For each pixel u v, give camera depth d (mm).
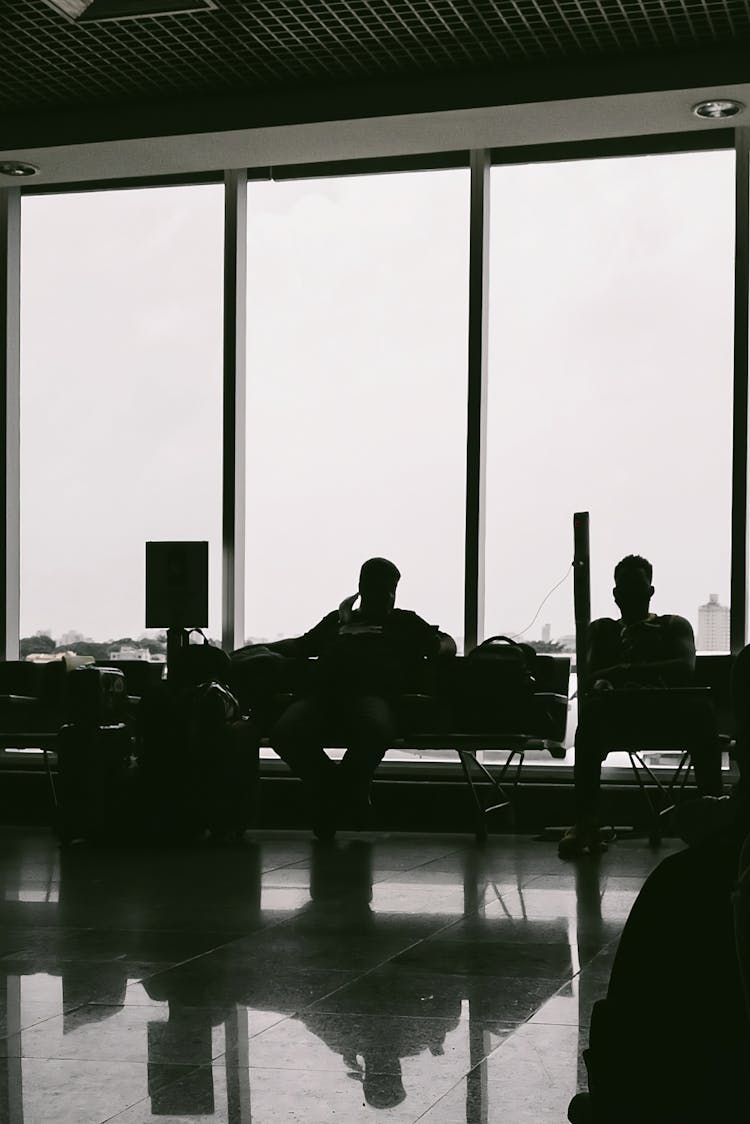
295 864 5605
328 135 7039
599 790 5992
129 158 7449
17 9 6031
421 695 6586
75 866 5578
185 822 6289
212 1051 2797
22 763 7645
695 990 1381
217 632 7852
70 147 7262
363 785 6297
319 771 6418
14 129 7328
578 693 6445
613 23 6086
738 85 6238
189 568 6535
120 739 6363
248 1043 2854
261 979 3457
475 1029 2961
